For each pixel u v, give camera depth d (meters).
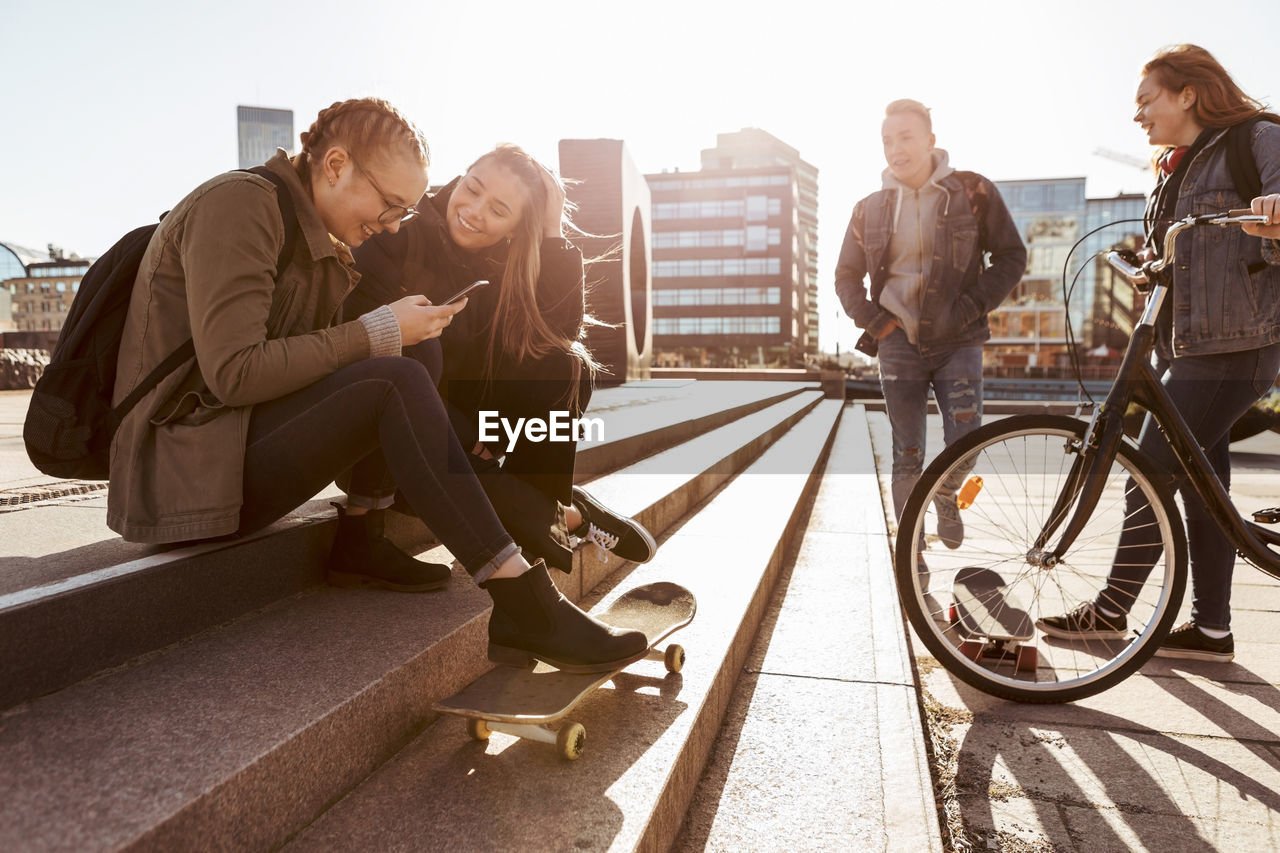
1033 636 2.39
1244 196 2.26
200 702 1.26
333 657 1.47
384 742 1.42
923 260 3.09
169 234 1.45
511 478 1.85
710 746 1.83
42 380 1.46
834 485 5.48
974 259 3.10
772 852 1.45
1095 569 3.38
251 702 1.27
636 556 2.34
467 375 2.06
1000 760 1.97
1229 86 2.36
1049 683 2.25
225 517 1.51
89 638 1.35
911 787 1.67
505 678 1.58
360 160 1.53
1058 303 64.31
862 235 3.29
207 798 0.99
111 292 1.47
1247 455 7.91
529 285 1.92
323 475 1.55
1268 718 2.19
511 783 1.36
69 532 1.88
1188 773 1.90
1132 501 2.61
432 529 1.52
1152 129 2.49
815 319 134.75
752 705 2.04
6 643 1.22
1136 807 1.76
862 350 3.44
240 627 1.63
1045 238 64.81
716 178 81.12
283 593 1.82
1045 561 2.27
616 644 1.57
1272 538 2.21
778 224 80.06
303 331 1.66
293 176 1.56
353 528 1.91
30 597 1.28
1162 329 2.50
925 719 2.21
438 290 2.03
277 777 1.13
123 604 1.41
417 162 1.57
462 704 1.45
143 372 1.46
